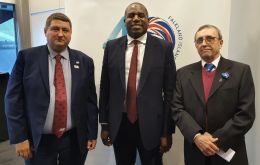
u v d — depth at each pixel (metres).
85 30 2.67
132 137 2.06
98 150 2.77
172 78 2.00
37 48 1.92
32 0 3.88
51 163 1.93
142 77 1.94
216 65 1.88
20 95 1.88
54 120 1.88
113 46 2.07
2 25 4.39
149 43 1.99
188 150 1.92
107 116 2.14
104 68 2.11
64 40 1.86
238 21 2.43
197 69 1.94
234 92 1.78
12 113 1.84
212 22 2.34
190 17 2.39
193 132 1.77
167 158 2.59
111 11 2.59
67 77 1.92
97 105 2.20
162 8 2.46
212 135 1.75
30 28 3.99
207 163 1.87
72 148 1.99
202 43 1.84
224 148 1.73
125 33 2.57
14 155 3.69
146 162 2.09
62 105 1.88
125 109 2.00
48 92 1.84
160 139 2.03
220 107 1.79
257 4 2.15
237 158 1.79
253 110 1.77
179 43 2.44
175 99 1.94
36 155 1.91
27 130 1.91
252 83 1.82
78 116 1.93
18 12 4.16
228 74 1.81
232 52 2.52
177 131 2.53
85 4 2.65
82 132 1.98
